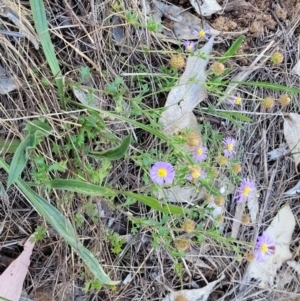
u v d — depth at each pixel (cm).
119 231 67
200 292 70
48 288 64
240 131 71
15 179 54
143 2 66
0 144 60
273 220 74
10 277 62
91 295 66
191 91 66
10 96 60
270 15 73
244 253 69
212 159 68
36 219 63
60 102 61
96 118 60
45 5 62
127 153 65
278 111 73
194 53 66
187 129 63
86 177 61
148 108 65
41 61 61
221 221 68
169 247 65
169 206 61
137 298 68
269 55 72
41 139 59
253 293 73
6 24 60
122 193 60
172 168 60
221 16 71
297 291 75
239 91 71
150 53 67
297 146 74
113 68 65
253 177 73
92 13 64
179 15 69
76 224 63
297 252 74
